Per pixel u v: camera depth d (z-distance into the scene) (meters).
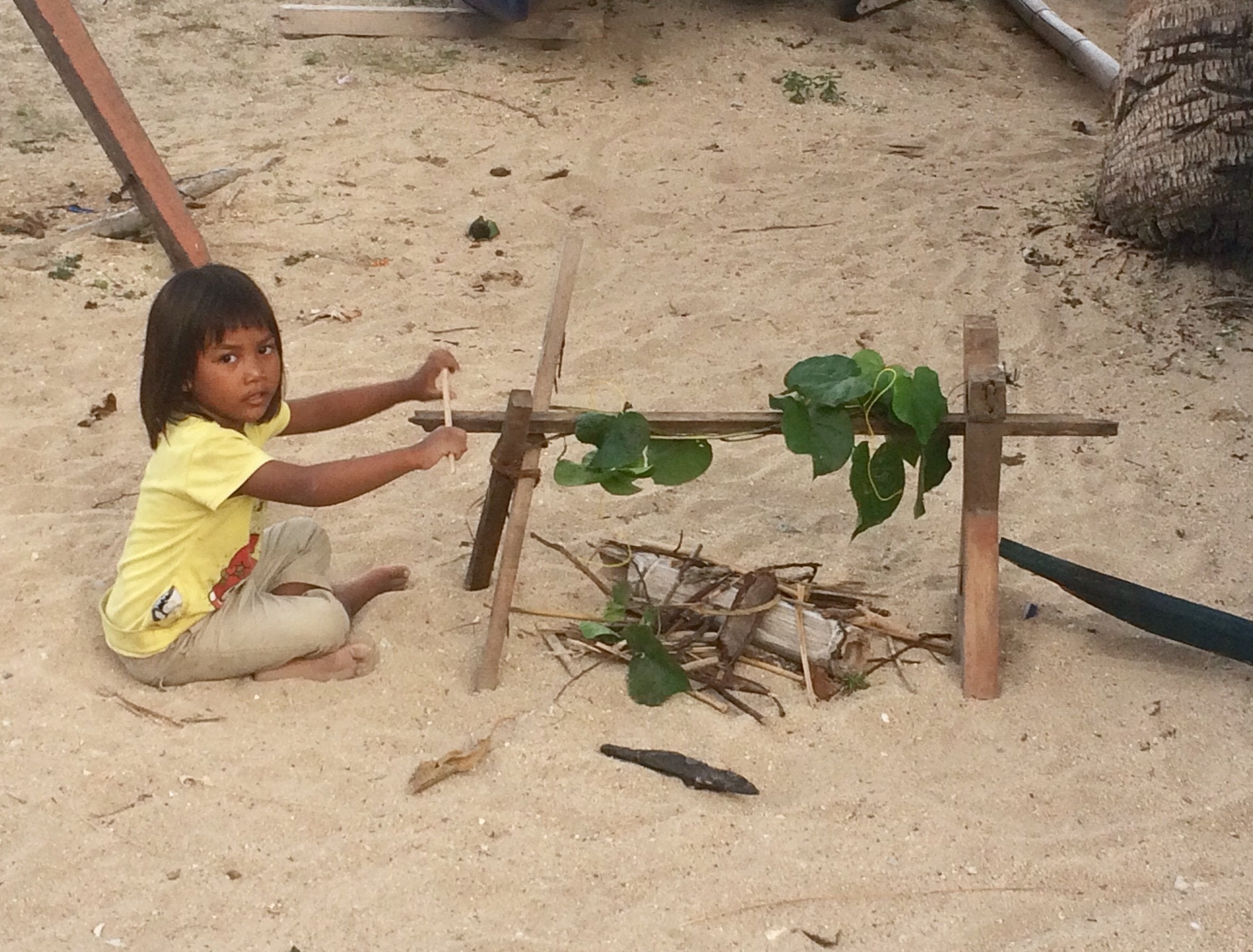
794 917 2.80
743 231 7.04
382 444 4.89
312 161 7.59
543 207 7.19
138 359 5.40
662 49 9.64
